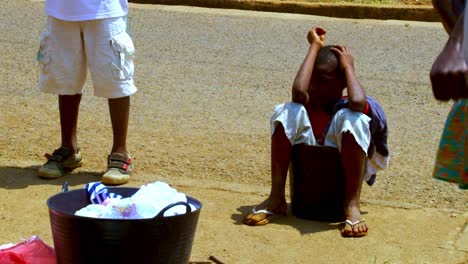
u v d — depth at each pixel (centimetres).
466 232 697
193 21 1559
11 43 1355
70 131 812
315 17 1631
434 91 482
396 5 1644
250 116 1041
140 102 1079
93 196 567
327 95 697
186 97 1112
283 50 1380
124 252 503
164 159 869
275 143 694
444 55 477
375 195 789
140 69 1238
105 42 765
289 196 777
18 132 938
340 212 698
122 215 521
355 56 1349
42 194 754
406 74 1255
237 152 902
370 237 675
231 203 751
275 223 700
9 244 596
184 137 945
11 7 1616
